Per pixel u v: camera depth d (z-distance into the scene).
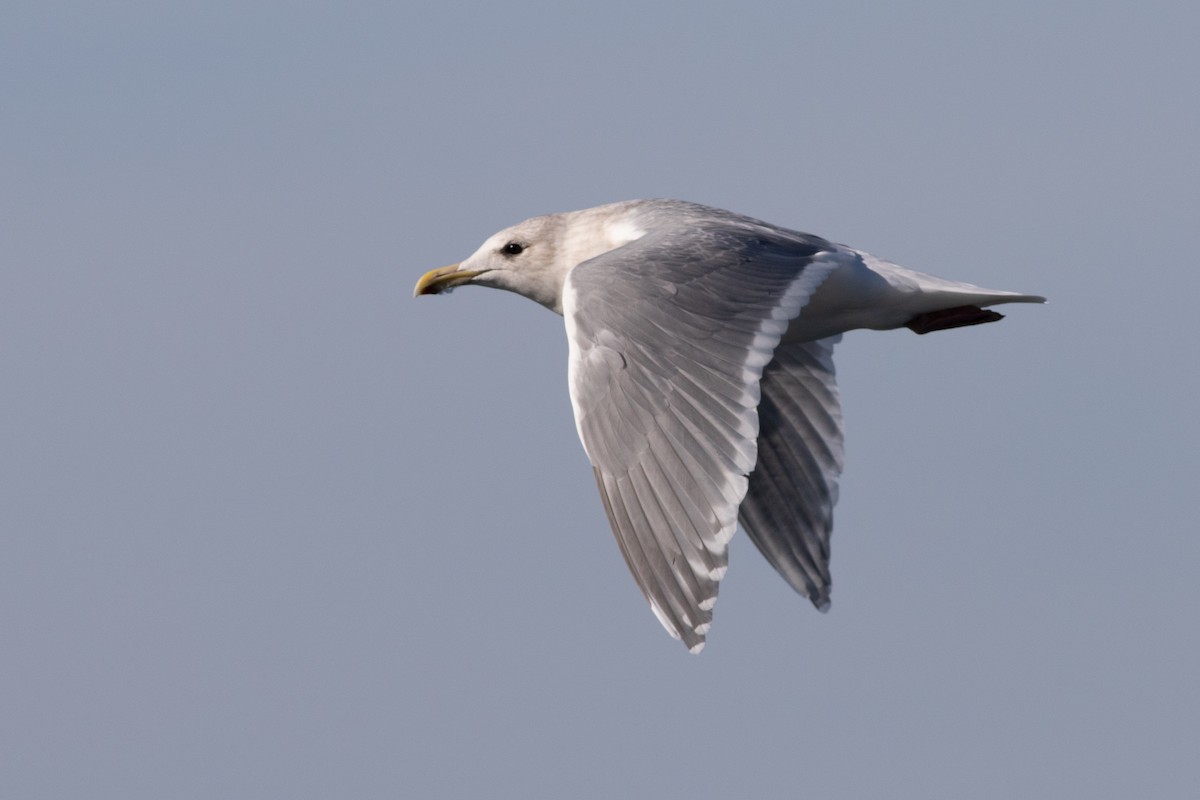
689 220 14.35
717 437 10.91
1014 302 13.61
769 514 14.29
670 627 10.65
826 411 14.33
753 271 11.91
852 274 13.33
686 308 11.48
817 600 14.12
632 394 11.22
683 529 10.77
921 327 13.98
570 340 11.58
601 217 15.48
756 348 11.27
